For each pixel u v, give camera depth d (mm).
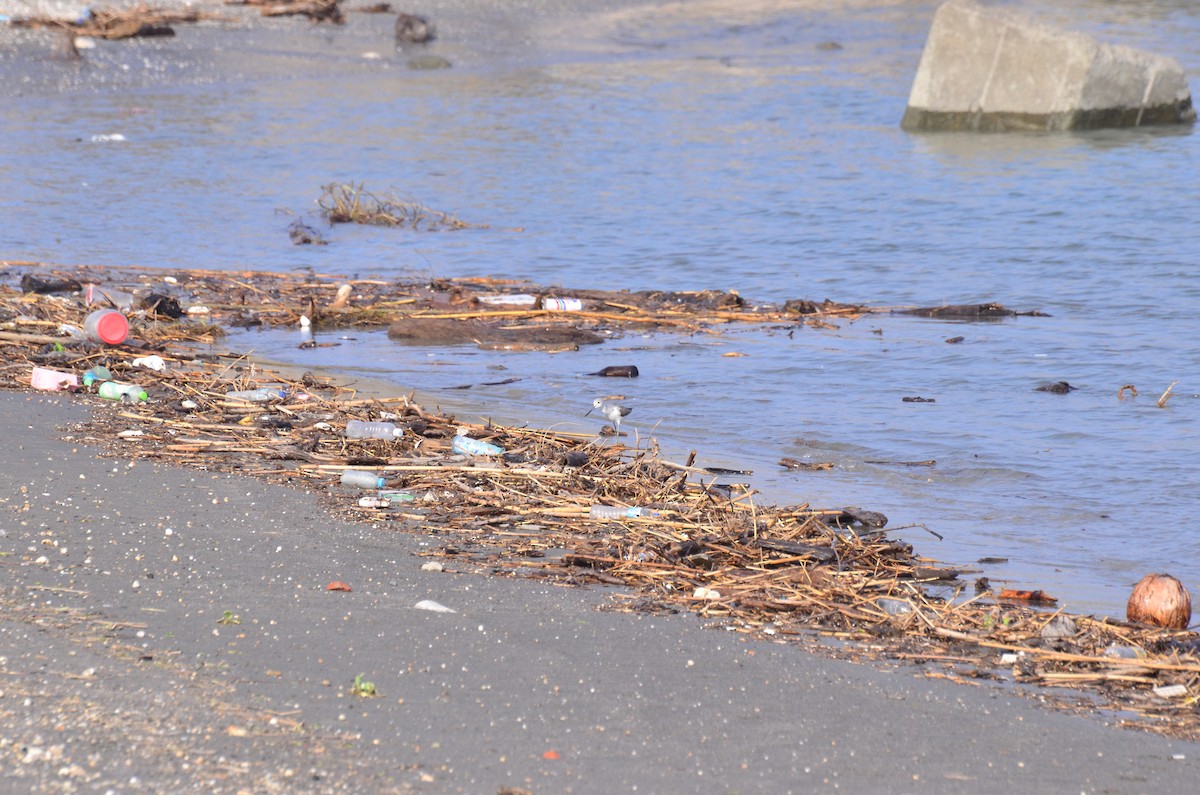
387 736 16922
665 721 18484
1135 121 118312
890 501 34750
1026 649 23438
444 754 16516
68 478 30656
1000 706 20453
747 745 17812
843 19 194000
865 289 67438
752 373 49344
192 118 115875
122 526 27094
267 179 93125
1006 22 116375
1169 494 35344
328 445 35938
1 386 40469
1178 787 17406
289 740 16328
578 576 26250
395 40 162125
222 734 16234
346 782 15203
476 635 21844
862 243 77812
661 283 68688
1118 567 29906
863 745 18156
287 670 19281
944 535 31953
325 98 129000
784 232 80812
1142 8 195625
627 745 17453
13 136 104938
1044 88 116438
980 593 27406
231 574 24453
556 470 33969
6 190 85625
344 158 102125
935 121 119250
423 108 125312
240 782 14781
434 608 23156
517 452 36062
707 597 25359
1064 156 104938
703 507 31500
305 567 25391
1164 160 101750
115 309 53312
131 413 37906
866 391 46969
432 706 18281
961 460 38531
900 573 28234
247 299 60906
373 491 31953
